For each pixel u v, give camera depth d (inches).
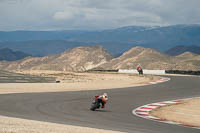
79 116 1528.1
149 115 1695.4
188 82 4111.7
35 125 1062.4
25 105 1868.8
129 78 5251.0
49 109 1740.9
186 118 1642.5
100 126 1249.4
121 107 1972.2
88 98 2359.7
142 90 3080.7
